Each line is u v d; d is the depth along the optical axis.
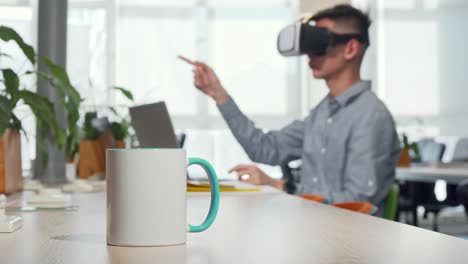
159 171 0.72
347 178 2.54
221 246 0.72
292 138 2.96
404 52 7.93
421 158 6.25
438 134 7.89
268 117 7.84
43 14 2.71
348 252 0.67
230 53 7.82
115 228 0.72
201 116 7.68
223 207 1.24
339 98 2.66
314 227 0.90
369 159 2.49
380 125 2.54
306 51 2.74
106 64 7.52
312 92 7.78
